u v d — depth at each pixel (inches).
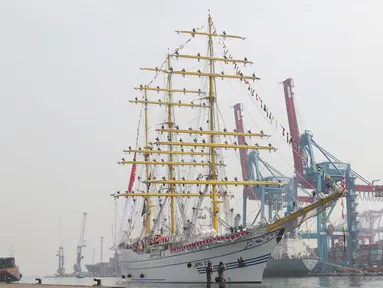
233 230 2780.5
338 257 6673.2
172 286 2918.3
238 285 2677.2
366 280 4650.6
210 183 3201.3
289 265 5251.0
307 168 5821.9
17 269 4872.0
